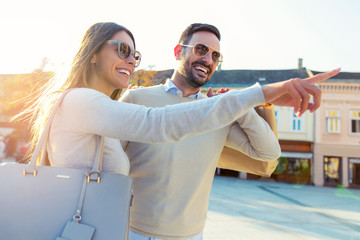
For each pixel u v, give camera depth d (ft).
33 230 3.37
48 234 3.36
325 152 94.02
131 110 3.32
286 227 25.89
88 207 3.40
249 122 5.37
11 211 3.40
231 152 6.54
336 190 83.56
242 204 39.63
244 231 23.03
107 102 3.45
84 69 4.22
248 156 6.35
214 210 32.45
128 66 4.57
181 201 5.68
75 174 3.46
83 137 3.60
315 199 55.57
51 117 3.69
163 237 5.61
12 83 37.50
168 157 5.64
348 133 93.40
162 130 3.20
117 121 3.29
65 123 3.61
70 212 3.40
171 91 6.56
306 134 95.14
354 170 92.94
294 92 2.84
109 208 3.43
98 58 4.39
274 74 107.86
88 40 4.29
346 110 93.86
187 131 3.22
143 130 3.24
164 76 56.59
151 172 5.70
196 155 5.75
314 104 2.86
